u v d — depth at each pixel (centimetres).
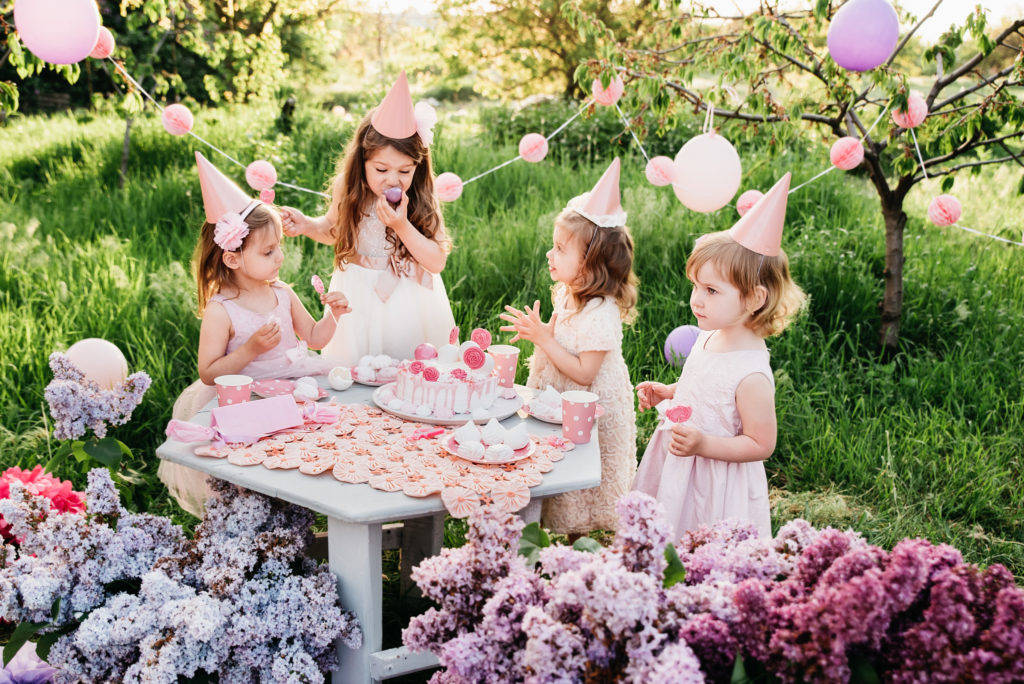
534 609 164
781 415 402
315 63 1711
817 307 496
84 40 274
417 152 298
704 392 254
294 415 242
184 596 204
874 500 354
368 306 314
